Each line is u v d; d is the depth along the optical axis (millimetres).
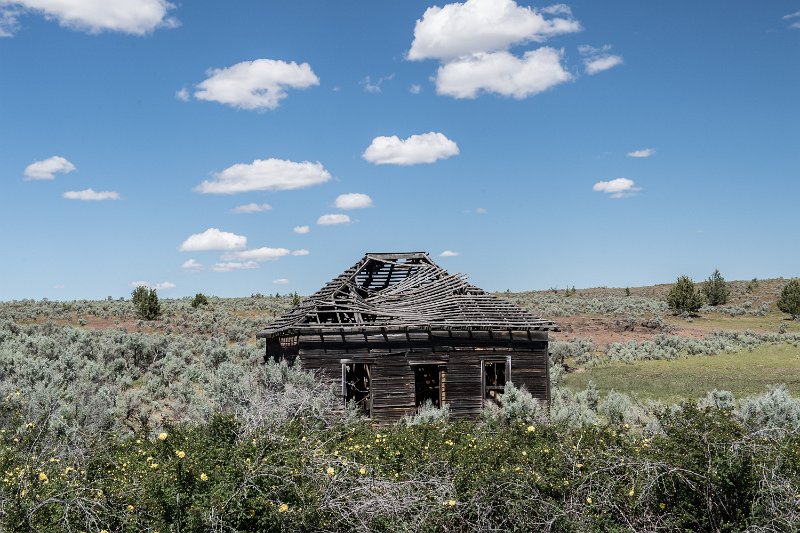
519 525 7555
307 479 7457
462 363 22953
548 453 8977
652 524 7598
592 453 8625
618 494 7797
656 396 26125
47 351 28109
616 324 54688
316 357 22156
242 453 7535
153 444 9289
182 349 35000
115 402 17844
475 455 9062
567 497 7949
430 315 23594
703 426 8227
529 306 71312
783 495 7469
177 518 6773
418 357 22641
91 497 7234
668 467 7727
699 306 64750
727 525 7352
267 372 18828
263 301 74312
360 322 23250
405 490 7879
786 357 38625
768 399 14516
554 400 23641
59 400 14648
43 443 9117
